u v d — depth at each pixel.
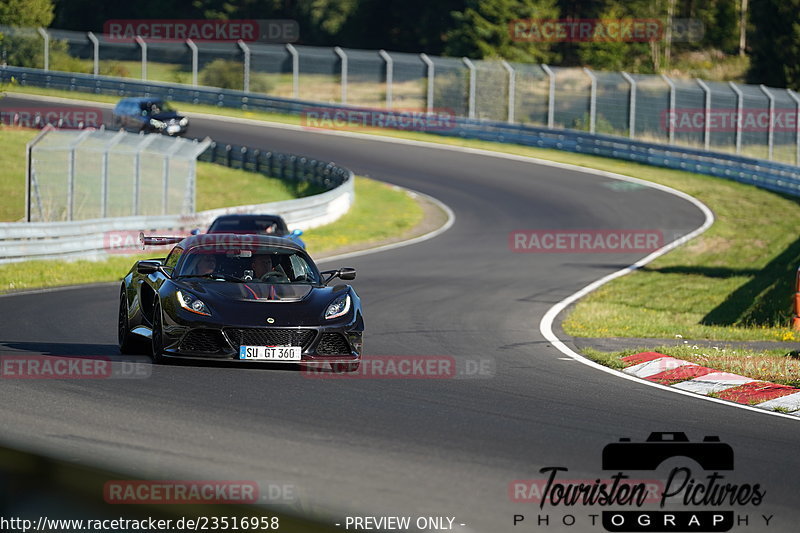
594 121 188.62
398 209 128.75
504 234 112.50
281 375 39.03
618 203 134.00
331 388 36.91
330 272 44.12
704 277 84.69
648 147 168.50
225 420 30.83
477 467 26.48
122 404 32.53
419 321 58.31
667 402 37.22
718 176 155.38
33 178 97.81
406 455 27.41
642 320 62.66
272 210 104.44
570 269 88.88
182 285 40.28
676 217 123.75
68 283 71.56
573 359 47.28
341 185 125.62
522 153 177.88
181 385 36.03
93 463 25.50
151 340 40.31
